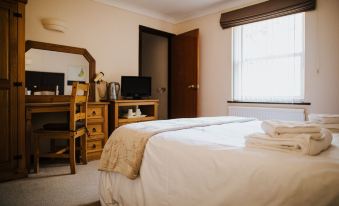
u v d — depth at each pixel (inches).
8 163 86.2
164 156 48.9
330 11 104.8
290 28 117.3
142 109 151.3
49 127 96.4
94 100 130.0
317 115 73.7
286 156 35.9
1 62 84.1
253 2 132.9
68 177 90.4
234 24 138.4
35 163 95.2
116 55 142.8
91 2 131.4
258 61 129.7
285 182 30.3
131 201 55.3
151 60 195.2
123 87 139.1
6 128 85.7
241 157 37.3
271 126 44.7
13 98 87.3
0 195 73.5
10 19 85.8
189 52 159.9
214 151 41.5
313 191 28.0
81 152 107.7
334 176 28.5
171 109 174.9
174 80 171.5
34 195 73.7
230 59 142.3
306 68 111.9
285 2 116.9
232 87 141.7
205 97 156.5
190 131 59.5
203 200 39.3
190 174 42.6
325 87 106.6
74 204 68.0
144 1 141.4
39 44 112.1
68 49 121.9
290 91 117.7
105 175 65.1
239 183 34.6
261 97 128.4
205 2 142.5
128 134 59.9
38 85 112.6
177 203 44.2
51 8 116.4
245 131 61.1
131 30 150.6
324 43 106.7
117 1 140.6
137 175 54.6
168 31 173.8
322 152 38.9
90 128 113.7
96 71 133.3
